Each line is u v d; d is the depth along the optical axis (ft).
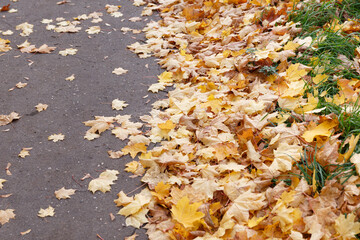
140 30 17.42
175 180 9.85
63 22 18.29
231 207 8.92
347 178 9.04
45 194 10.00
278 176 9.64
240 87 12.96
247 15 16.63
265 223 8.60
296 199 8.84
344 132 10.53
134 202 9.39
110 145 11.51
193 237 8.57
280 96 12.09
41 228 9.12
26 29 17.71
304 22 15.39
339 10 15.76
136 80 14.32
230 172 10.15
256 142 10.77
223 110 12.41
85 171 10.65
